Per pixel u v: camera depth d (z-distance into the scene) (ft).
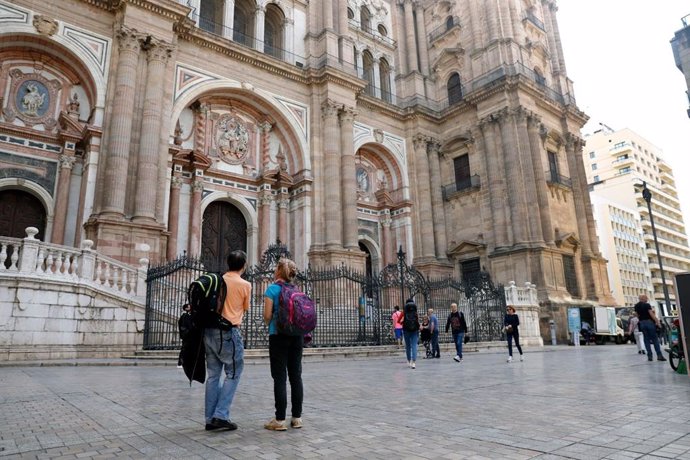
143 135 70.33
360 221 108.37
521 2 124.67
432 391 24.68
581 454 12.16
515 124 103.96
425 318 62.90
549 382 28.04
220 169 88.58
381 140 111.24
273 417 17.62
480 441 13.67
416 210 111.55
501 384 27.43
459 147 115.03
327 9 103.50
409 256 108.47
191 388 25.82
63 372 34.58
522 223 97.71
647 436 14.06
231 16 93.50
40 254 45.37
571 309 89.71
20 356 42.11
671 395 21.94
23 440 13.99
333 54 101.04
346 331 66.18
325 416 17.80
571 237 104.06
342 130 99.04
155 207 70.64
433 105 122.11
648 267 254.68
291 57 100.99
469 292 75.61
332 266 86.02
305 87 99.50
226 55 88.48
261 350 48.21
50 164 69.00
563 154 116.16
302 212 92.48
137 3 73.31
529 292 86.63
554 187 108.17
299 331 15.60
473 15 118.01
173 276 54.65
